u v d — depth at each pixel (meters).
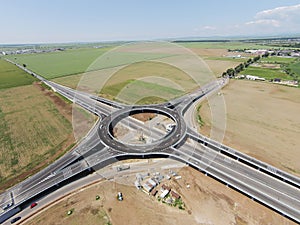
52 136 73.62
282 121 81.06
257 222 40.69
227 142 66.88
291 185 49.06
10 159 61.34
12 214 43.19
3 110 97.75
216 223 40.62
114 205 44.84
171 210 43.47
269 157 59.38
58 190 49.34
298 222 39.91
